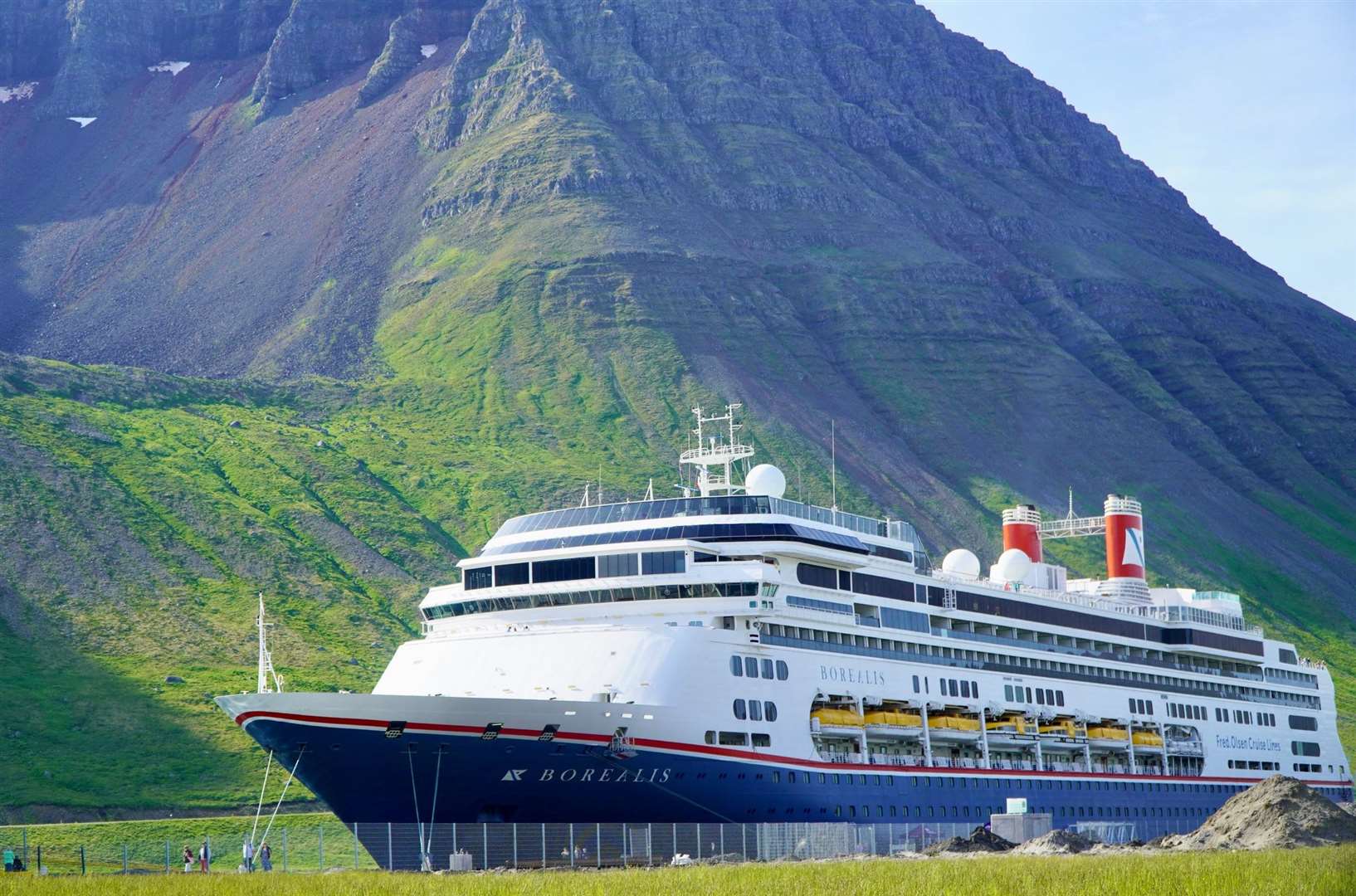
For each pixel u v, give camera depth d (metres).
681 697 111.38
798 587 122.25
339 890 85.44
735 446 140.62
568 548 122.75
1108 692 159.12
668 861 110.69
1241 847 120.31
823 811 119.81
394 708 102.81
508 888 85.25
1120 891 83.81
